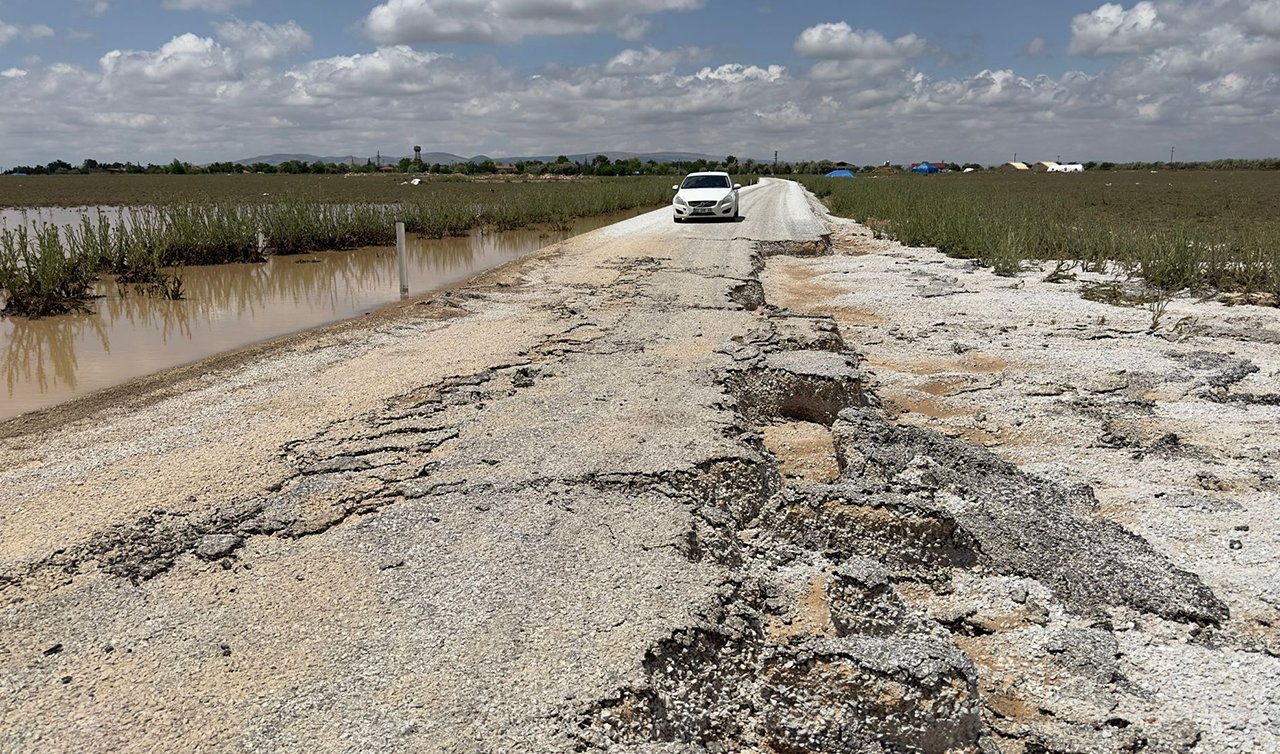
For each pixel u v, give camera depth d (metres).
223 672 3.12
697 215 24.09
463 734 2.75
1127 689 3.51
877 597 3.84
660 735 2.96
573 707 2.88
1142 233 16.08
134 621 3.48
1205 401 7.26
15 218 31.28
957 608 4.14
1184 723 3.27
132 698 2.97
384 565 3.92
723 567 4.07
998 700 3.49
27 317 12.20
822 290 13.53
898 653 3.24
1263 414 6.89
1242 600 4.15
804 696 3.25
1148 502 5.30
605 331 9.20
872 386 7.84
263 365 8.17
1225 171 104.56
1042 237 17.66
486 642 3.27
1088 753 3.14
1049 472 5.84
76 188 55.97
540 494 4.69
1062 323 10.48
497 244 23.41
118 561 4.01
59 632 3.41
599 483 4.82
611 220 33.03
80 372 8.86
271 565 3.95
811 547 4.64
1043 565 4.47
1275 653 3.72
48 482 5.05
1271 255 13.03
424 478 4.96
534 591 3.66
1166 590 4.16
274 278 16.44
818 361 7.23
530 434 5.67
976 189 46.00
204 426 6.13
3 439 6.14
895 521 4.59
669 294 11.66
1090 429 6.60
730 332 9.02
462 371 7.51
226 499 4.71
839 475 5.63
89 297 13.69
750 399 6.98
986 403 7.33
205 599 3.65
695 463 5.08
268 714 2.87
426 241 24.12
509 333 9.32
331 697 2.95
